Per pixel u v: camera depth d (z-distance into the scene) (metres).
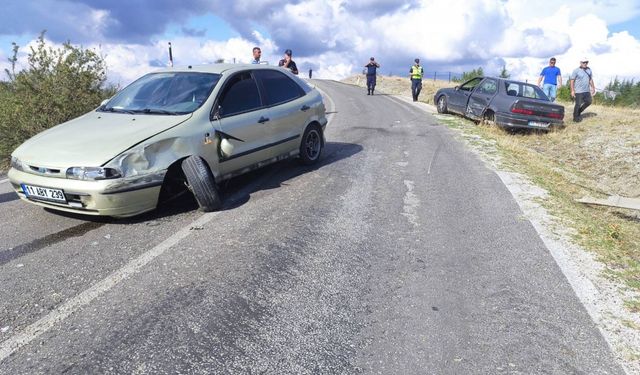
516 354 2.78
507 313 3.21
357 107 16.62
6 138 8.12
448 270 3.84
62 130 5.06
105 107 5.72
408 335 2.94
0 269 3.73
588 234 4.70
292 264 3.86
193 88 5.59
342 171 7.03
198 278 3.59
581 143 11.26
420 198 5.75
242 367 2.60
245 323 3.02
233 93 5.77
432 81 38.22
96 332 2.89
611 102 25.17
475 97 13.19
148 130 4.73
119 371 2.55
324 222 4.84
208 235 4.43
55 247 4.14
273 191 5.92
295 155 6.90
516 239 4.51
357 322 3.06
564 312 3.25
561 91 29.17
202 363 2.62
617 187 8.49
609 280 3.72
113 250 4.08
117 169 4.33
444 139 10.09
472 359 2.72
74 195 4.34
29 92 8.41
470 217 5.10
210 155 5.20
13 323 2.99
